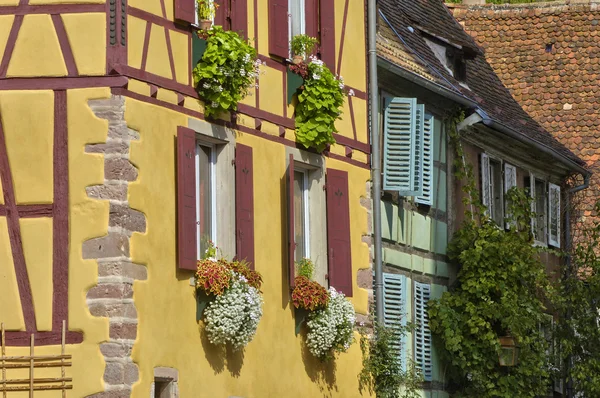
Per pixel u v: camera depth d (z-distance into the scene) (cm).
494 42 3388
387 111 2339
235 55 1777
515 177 2850
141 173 1647
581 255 2788
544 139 2980
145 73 1669
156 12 1697
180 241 1697
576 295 2738
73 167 1623
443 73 2627
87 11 1634
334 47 2083
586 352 2744
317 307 1959
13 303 1611
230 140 1827
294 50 1989
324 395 1984
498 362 2473
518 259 2516
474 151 2677
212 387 1750
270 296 1883
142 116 1656
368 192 2136
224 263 1775
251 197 1853
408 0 2756
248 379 1822
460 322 2459
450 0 3916
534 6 3406
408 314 2362
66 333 1606
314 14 2053
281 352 1897
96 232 1611
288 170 1933
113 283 1605
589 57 3322
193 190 1725
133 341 1612
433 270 2477
